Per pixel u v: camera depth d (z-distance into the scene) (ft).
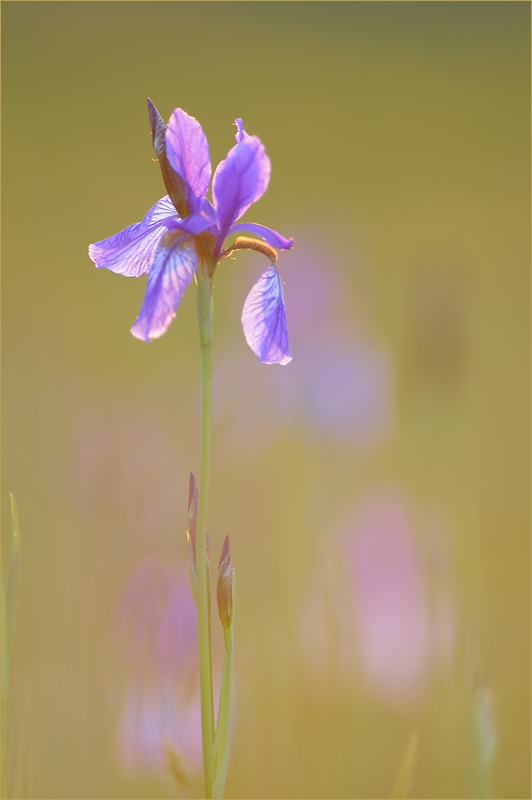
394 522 6.27
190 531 5.59
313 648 6.15
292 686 6.13
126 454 7.33
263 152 5.64
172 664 6.11
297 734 6.12
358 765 6.15
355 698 6.13
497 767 6.26
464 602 6.13
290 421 8.16
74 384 9.89
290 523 6.61
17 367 9.15
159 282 5.57
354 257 9.73
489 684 5.90
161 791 6.02
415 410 6.53
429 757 6.15
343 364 8.20
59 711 6.06
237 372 8.61
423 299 6.59
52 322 11.93
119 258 5.68
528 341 12.97
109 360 12.07
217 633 6.20
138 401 9.78
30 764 5.85
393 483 6.79
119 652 6.10
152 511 6.43
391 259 13.48
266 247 5.68
